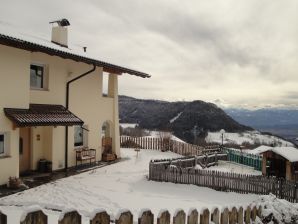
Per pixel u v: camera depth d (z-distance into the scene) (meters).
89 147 20.89
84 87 20.39
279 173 18.33
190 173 17.06
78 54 17.88
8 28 18.20
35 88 17.05
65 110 17.91
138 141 31.16
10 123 14.21
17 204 11.25
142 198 13.45
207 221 4.40
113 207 11.55
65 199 12.38
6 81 14.15
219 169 22.83
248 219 5.40
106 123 23.88
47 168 17.64
